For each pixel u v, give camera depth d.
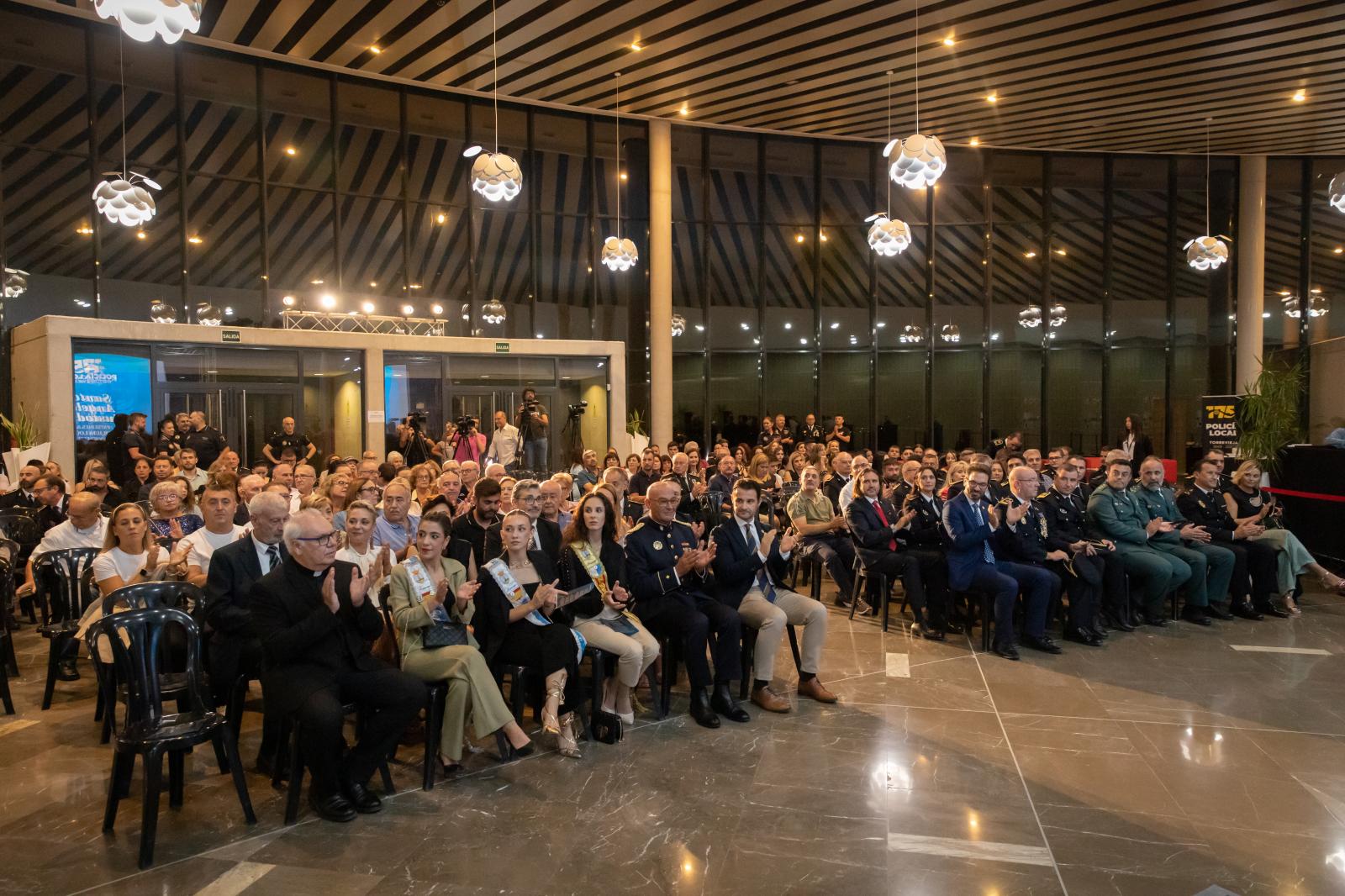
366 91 12.29
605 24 9.40
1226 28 9.10
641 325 13.98
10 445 9.71
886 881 2.64
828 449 10.28
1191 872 2.69
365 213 12.38
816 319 14.54
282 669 3.17
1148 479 6.34
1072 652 5.32
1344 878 2.65
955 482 5.94
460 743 3.46
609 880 2.66
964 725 4.05
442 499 4.52
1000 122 12.42
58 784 3.42
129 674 2.95
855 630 5.95
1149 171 14.44
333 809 3.08
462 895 2.57
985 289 14.52
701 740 3.89
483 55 10.38
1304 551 6.27
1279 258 14.34
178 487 5.15
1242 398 9.28
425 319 12.63
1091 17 8.91
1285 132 12.70
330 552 3.18
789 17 9.13
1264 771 3.49
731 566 4.38
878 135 13.45
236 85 11.43
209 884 2.64
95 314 10.61
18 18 10.09
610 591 4.04
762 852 2.82
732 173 14.27
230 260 11.46
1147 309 14.51
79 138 10.48
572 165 13.57
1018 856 2.80
